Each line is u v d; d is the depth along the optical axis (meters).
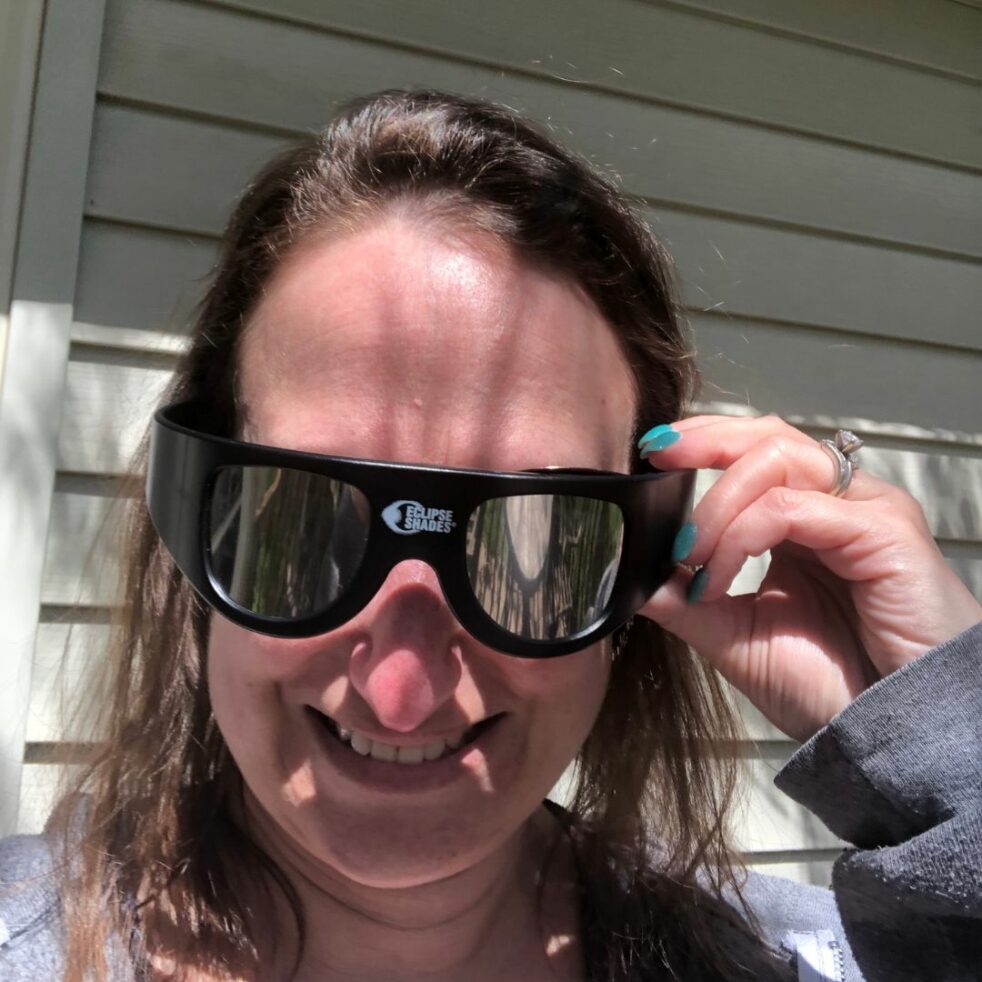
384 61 1.53
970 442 1.93
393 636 0.65
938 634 0.74
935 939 0.67
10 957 0.71
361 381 0.65
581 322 0.72
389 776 0.67
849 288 1.85
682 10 1.74
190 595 0.88
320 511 0.65
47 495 1.33
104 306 1.38
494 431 0.66
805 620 0.81
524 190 0.72
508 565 0.66
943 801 0.66
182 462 0.68
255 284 0.77
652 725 0.99
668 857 0.96
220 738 0.83
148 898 0.77
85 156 1.36
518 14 1.61
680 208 1.73
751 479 0.77
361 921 0.75
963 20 1.96
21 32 1.34
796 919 0.96
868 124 1.88
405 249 0.67
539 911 0.86
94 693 1.03
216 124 1.44
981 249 1.96
